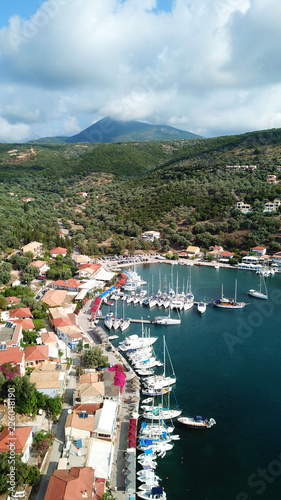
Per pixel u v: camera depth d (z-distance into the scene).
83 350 86.19
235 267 181.12
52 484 44.31
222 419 66.50
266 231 198.00
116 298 131.75
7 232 172.88
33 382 66.25
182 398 72.62
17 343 77.25
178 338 100.50
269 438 62.06
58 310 106.00
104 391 66.00
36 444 54.16
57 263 161.00
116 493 48.47
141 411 67.38
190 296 133.12
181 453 58.59
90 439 54.78
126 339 94.75
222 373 82.12
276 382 78.56
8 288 120.50
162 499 49.22
